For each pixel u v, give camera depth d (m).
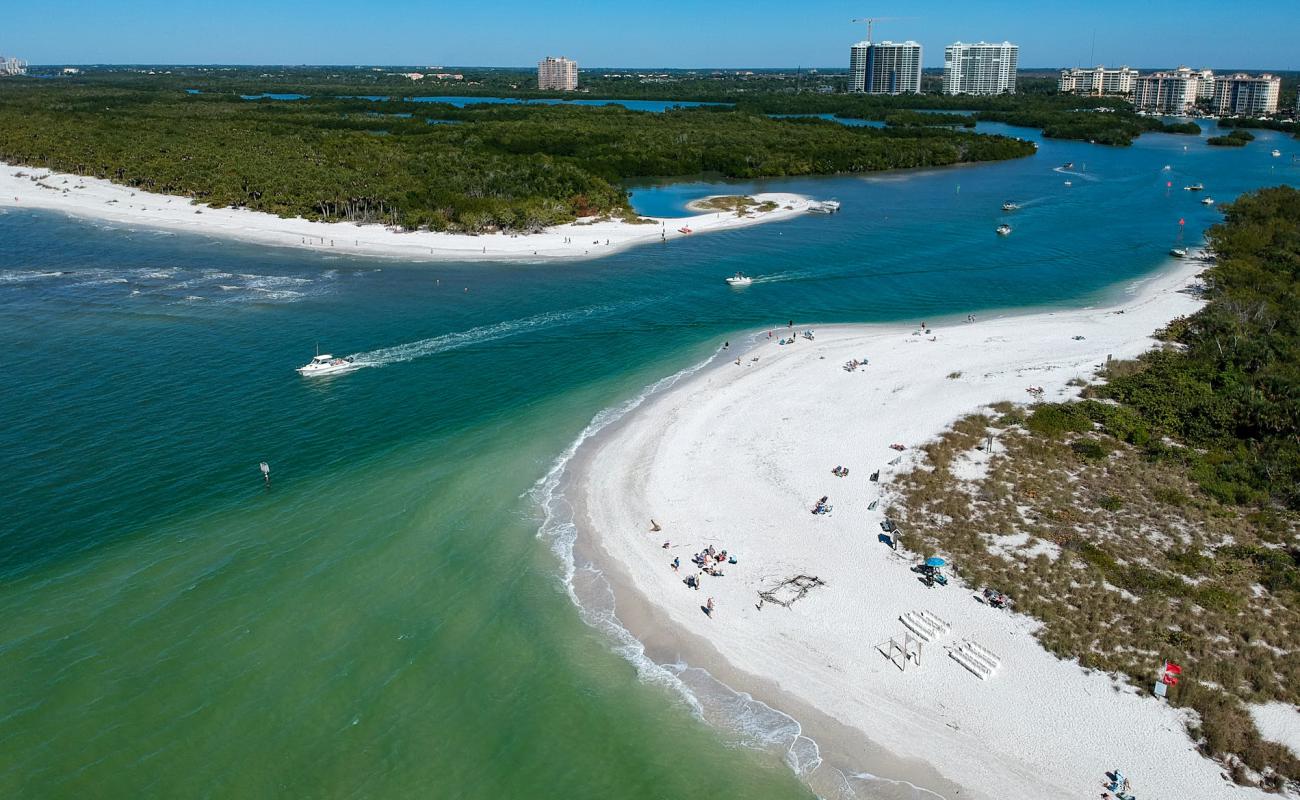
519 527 63.34
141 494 66.88
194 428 78.88
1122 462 70.38
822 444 75.38
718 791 41.69
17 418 80.06
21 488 67.19
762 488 68.50
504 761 43.19
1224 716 44.47
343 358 96.94
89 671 48.00
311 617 52.97
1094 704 45.97
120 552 59.22
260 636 51.16
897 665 49.34
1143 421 76.94
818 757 43.47
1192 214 189.38
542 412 83.75
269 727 44.75
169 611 53.12
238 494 67.31
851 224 181.25
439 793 41.28
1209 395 79.50
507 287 130.38
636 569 58.53
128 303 119.25
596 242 160.75
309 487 68.62
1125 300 122.56
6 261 142.62
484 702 46.84
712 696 47.50
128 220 176.62
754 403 84.56
